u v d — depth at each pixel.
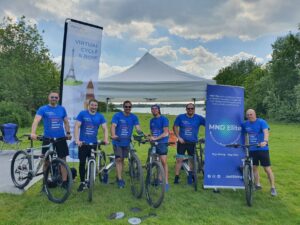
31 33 26.86
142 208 5.09
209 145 6.26
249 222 4.68
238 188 6.24
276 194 6.04
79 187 5.76
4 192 5.66
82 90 7.45
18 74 25.02
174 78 8.60
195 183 6.22
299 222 4.76
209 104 6.30
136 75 9.02
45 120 5.53
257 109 44.59
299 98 35.56
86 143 5.51
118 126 6.04
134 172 5.69
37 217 4.55
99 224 4.36
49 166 5.35
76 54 7.36
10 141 10.23
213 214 4.95
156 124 6.21
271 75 41.69
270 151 12.45
